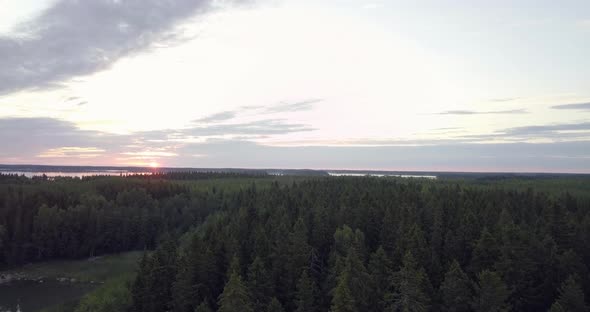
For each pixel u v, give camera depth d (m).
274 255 63.12
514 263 56.84
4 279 94.38
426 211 83.94
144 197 144.50
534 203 98.31
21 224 111.12
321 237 74.50
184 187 169.62
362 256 61.66
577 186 155.75
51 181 179.62
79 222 117.19
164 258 64.94
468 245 64.88
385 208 88.19
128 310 65.06
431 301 51.22
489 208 81.94
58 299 79.75
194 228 127.94
